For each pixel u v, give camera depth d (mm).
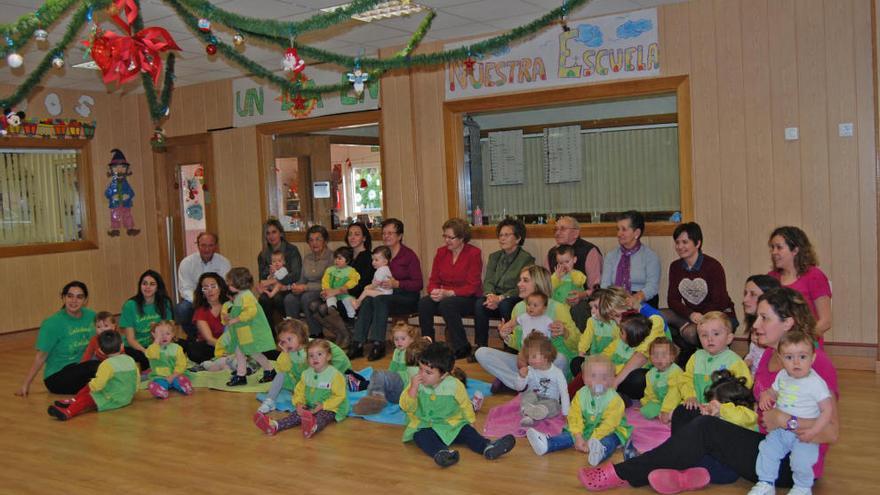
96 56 3754
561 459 3713
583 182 6715
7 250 7789
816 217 5582
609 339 4594
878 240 5207
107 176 8789
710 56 5867
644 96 6246
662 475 3129
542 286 4910
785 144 5652
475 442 3803
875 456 3598
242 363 5574
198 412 4859
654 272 5547
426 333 6172
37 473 3805
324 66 7660
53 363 5539
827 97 5492
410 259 6562
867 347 5430
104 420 4738
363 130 8945
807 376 2842
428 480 3504
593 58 6281
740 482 3297
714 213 5941
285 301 6816
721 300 5098
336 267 6617
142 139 9102
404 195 7238
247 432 4383
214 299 6109
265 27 4621
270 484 3531
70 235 8516
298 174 8297
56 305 8250
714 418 3119
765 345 3090
